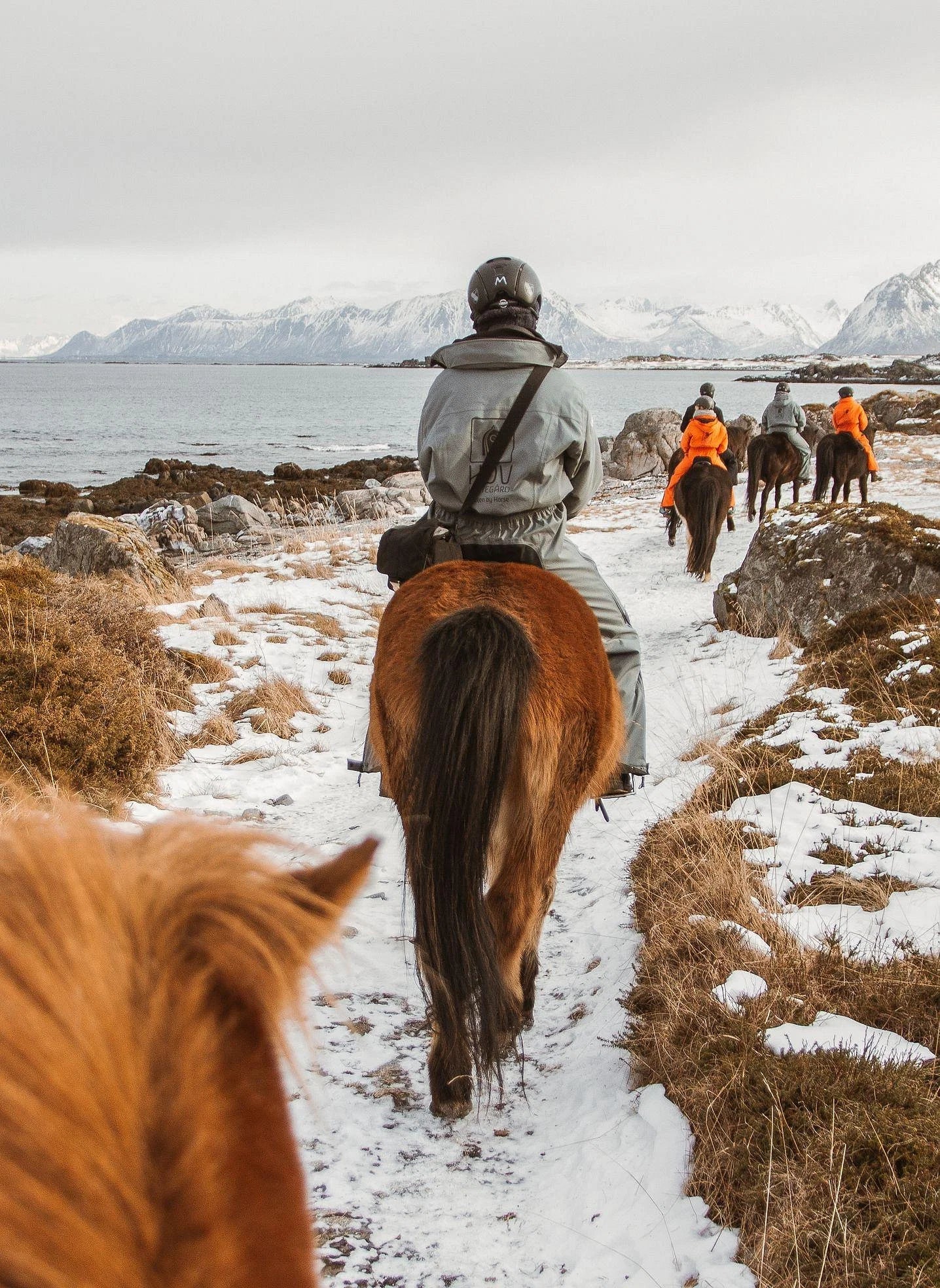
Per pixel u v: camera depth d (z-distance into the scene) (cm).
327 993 84
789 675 860
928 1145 278
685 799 614
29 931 61
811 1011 355
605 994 416
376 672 341
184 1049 66
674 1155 301
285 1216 74
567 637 328
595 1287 260
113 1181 57
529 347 392
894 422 4384
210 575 1514
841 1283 242
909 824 514
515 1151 324
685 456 1445
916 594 880
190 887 72
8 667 650
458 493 391
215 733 805
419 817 286
